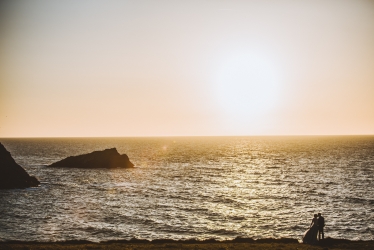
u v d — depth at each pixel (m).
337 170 106.94
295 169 110.62
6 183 70.88
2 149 76.50
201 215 49.00
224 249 28.88
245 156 169.00
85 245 30.59
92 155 120.75
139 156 171.75
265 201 59.09
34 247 29.41
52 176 92.88
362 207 54.69
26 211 50.16
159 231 41.44
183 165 124.50
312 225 32.38
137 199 60.16
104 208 52.72
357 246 29.88
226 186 75.69
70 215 48.06
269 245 30.62
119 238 38.47
